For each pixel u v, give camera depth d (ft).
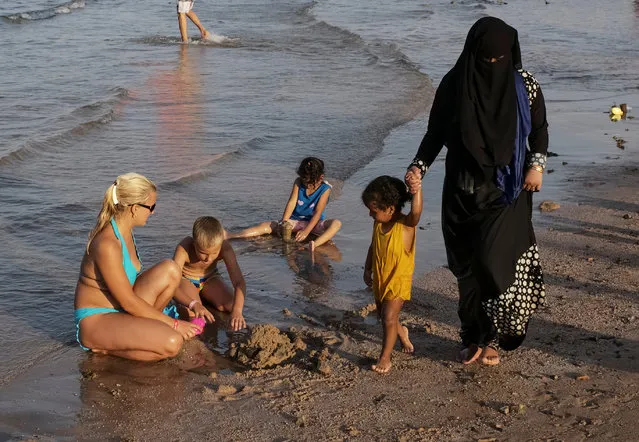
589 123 43.11
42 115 42.83
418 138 40.65
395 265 16.98
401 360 18.04
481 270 16.29
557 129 41.68
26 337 19.36
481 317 17.22
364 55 65.72
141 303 18.22
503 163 15.72
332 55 65.72
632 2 104.99
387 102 48.85
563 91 52.54
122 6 94.73
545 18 90.48
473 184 16.24
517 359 17.80
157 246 25.67
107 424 15.51
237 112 45.37
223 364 18.12
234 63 61.36
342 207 30.01
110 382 17.21
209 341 19.33
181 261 20.58
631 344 18.30
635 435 14.67
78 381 17.25
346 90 52.34
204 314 19.99
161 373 17.62
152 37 73.10
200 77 55.52
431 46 71.51
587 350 18.07
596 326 19.26
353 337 19.36
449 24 86.33
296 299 21.79
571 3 105.40
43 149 36.78
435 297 21.54
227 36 75.25
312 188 26.76
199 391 16.79
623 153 36.83
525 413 15.58
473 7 101.19
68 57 61.21
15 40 68.03
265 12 94.63
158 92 50.06
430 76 57.82
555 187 31.30
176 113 44.78
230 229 27.63
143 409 16.07
